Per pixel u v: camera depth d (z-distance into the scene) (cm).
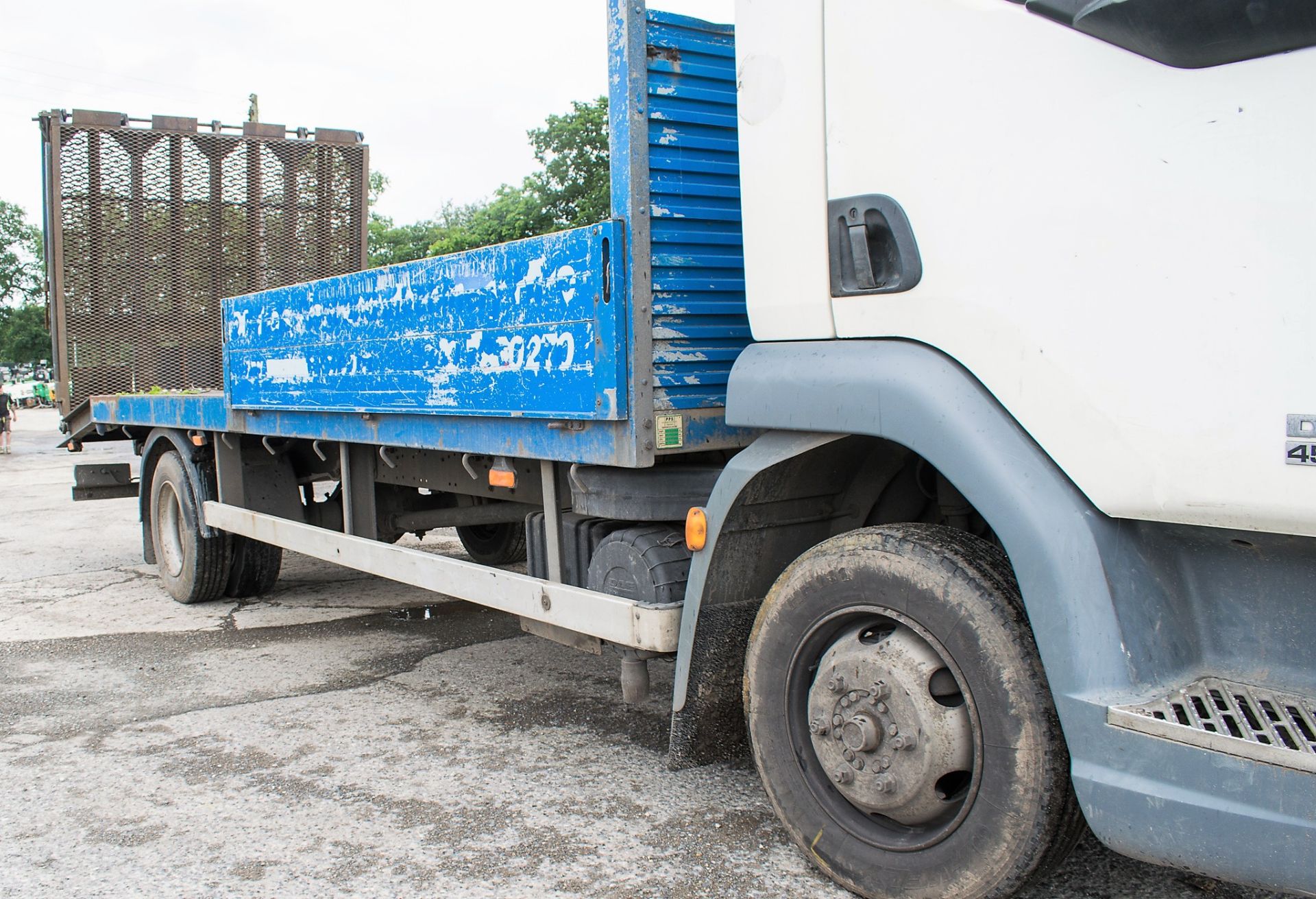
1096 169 226
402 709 473
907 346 264
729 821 345
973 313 249
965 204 249
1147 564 236
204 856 326
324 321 495
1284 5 191
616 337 325
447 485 503
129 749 425
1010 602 248
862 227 271
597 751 414
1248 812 204
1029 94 237
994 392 247
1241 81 204
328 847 330
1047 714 242
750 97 298
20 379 8300
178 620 666
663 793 370
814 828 294
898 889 272
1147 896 287
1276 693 221
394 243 5338
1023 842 244
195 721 459
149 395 716
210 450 694
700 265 344
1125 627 229
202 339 877
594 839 331
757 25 295
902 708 264
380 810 359
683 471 358
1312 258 196
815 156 282
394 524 595
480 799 367
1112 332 225
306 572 831
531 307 361
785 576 299
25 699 498
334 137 895
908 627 267
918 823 273
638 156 326
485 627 633
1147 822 218
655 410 333
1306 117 196
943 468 250
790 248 291
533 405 364
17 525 1128
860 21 268
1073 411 233
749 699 311
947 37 251
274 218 886
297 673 536
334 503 682
